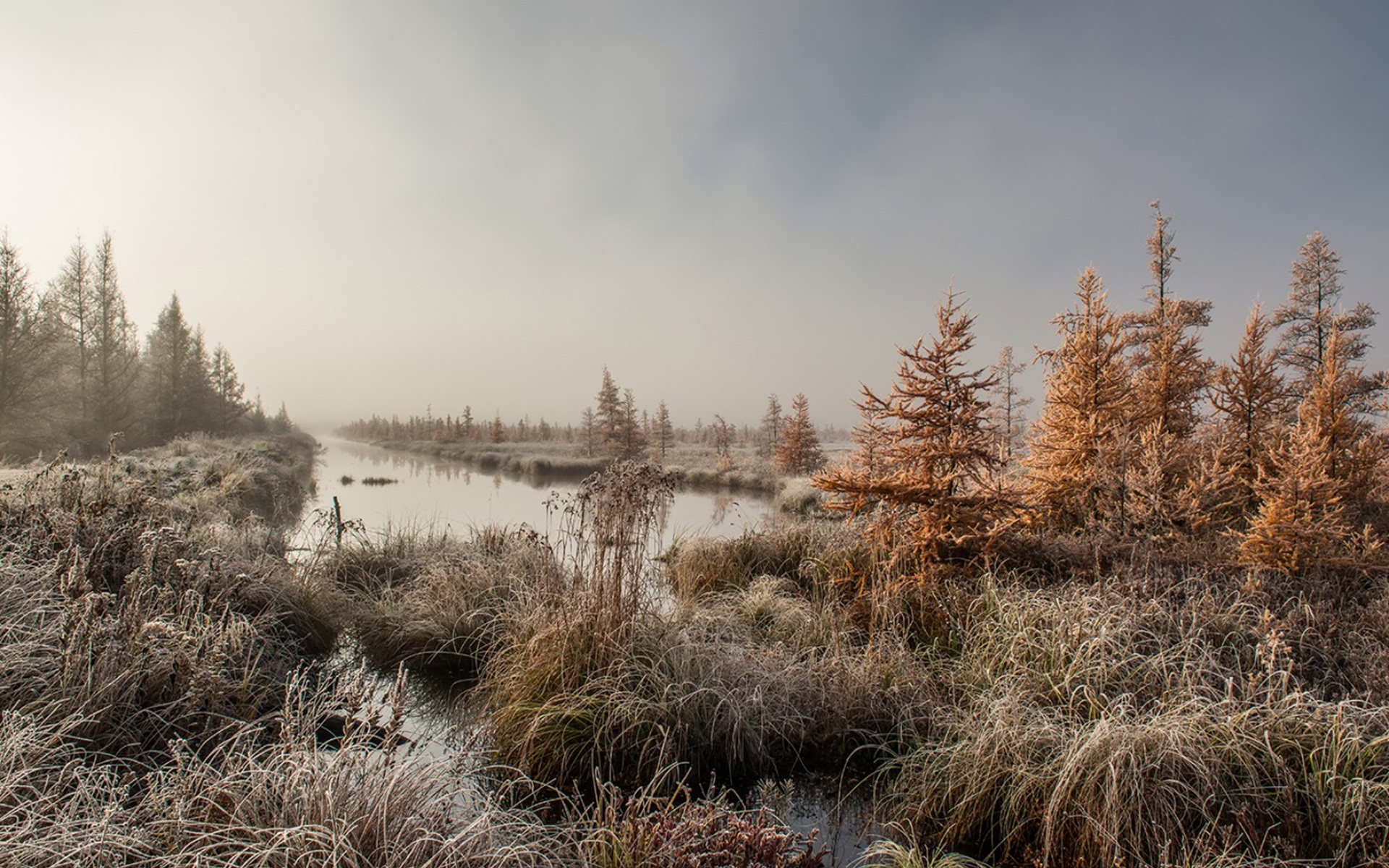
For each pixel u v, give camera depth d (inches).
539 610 193.5
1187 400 420.8
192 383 1470.2
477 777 147.0
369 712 127.1
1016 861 123.4
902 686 177.5
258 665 165.6
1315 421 323.6
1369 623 197.5
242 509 454.3
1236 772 127.6
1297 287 604.4
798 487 836.6
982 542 256.4
